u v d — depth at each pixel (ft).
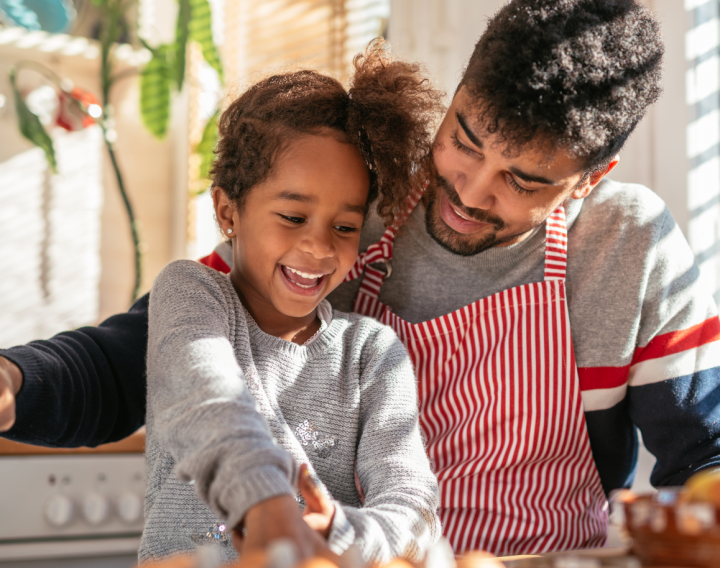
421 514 2.32
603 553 1.97
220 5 8.18
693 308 3.29
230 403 2.03
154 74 7.18
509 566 1.84
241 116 2.96
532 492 3.18
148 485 2.63
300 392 2.82
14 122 7.20
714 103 4.67
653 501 1.72
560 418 3.18
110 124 7.08
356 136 2.88
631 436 3.46
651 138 4.85
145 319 3.01
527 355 3.19
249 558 1.38
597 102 2.63
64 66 7.59
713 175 4.67
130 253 7.86
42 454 3.89
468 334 3.23
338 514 2.02
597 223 3.32
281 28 7.48
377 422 2.74
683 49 4.65
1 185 7.13
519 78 2.53
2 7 7.02
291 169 2.74
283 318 2.95
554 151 2.59
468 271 3.30
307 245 2.74
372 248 3.36
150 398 2.43
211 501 1.87
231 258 3.32
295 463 1.97
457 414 3.23
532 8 2.69
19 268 7.18
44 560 3.89
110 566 4.03
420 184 3.22
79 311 7.43
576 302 3.25
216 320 2.53
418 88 3.19
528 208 2.83
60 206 7.37
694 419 3.17
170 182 8.13
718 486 1.65
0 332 7.07
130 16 7.86
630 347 3.22
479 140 2.64
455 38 6.06
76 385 2.54
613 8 2.76
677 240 3.37
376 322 3.11
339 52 6.89
